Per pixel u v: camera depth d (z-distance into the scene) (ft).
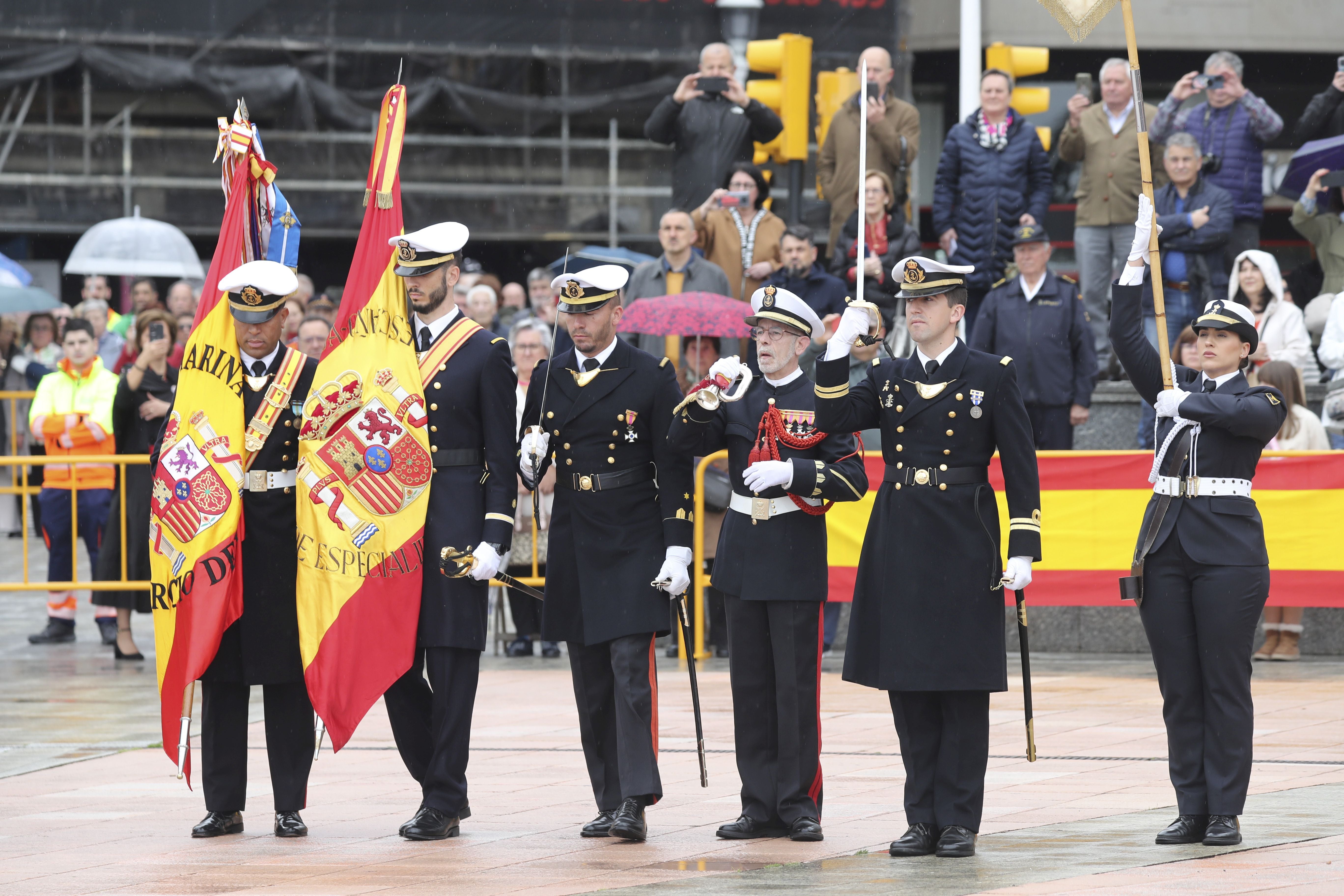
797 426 71.26
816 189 201.05
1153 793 78.59
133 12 231.50
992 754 89.20
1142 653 128.16
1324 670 118.01
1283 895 55.67
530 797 80.12
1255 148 144.87
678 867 64.08
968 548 67.56
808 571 70.28
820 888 58.90
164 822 75.25
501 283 242.78
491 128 234.17
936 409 68.59
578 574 72.54
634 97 231.50
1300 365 130.11
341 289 241.76
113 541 130.00
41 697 112.88
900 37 210.79
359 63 232.94
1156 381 71.51
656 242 238.07
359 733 100.53
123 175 235.40
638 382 73.10
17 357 192.13
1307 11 228.22
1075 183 180.14
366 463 72.84
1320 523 119.55
